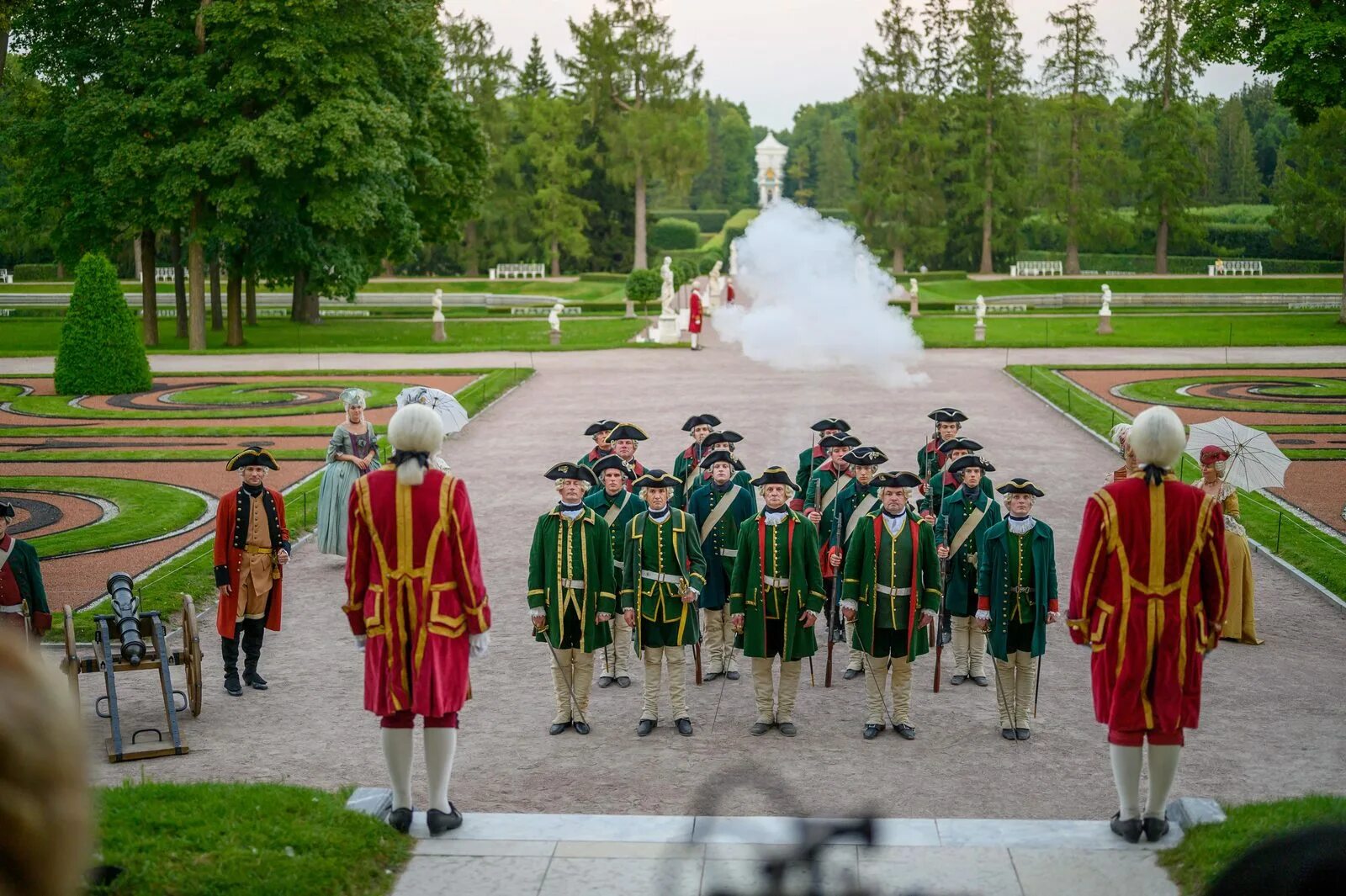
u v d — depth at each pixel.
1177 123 78.31
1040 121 89.25
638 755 9.52
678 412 27.28
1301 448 22.42
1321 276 76.94
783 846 6.72
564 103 86.88
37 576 10.76
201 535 17.23
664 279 44.09
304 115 43.34
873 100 84.50
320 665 11.97
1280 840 2.60
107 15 43.47
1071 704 10.76
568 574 9.95
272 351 42.84
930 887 6.21
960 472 11.32
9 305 70.75
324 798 7.28
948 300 68.19
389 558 6.98
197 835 6.50
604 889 6.28
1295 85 42.03
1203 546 6.92
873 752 9.55
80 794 1.61
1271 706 10.52
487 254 89.56
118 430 26.20
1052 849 6.74
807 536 9.90
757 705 10.15
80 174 43.88
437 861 6.68
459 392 30.48
